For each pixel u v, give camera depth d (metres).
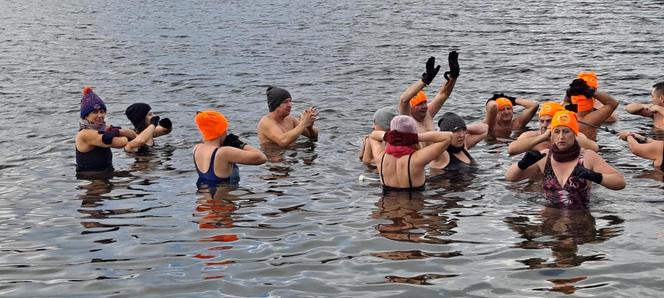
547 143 11.18
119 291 7.29
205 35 33.28
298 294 7.12
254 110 17.20
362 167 11.88
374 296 7.04
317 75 22.02
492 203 9.79
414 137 10.52
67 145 13.72
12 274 7.76
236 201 10.14
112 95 19.34
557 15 37.56
